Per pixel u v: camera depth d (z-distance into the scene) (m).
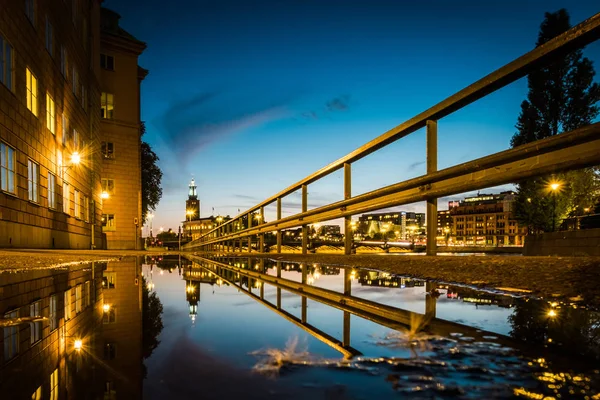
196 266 7.45
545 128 24.12
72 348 1.34
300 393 0.88
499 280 3.48
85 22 28.47
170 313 2.14
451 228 179.12
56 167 20.42
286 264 7.54
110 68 40.62
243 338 1.48
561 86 23.77
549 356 1.18
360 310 2.20
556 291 2.72
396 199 6.65
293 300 2.69
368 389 0.90
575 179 23.77
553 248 15.27
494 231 161.62
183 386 0.93
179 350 1.30
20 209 15.60
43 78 18.44
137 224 41.19
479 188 4.88
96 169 32.06
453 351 1.25
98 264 7.83
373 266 6.18
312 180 10.15
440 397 0.85
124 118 41.22
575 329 1.63
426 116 5.77
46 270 5.82
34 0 17.41
